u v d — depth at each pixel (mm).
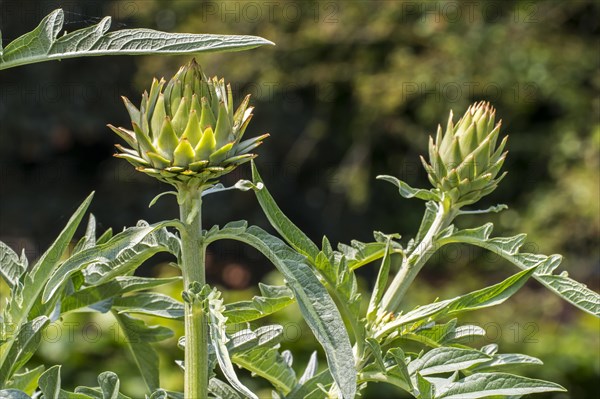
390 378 1653
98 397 1604
